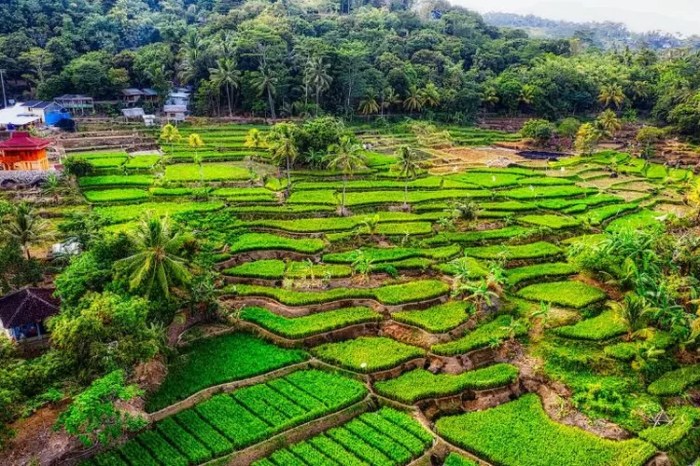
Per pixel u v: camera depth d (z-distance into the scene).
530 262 73.06
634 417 46.47
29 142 86.50
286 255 71.50
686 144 136.38
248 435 42.31
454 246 75.62
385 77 146.38
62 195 82.38
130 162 100.19
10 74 133.50
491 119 160.12
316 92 136.62
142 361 44.53
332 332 56.06
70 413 38.22
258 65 140.25
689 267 65.62
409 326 56.81
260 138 111.19
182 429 42.94
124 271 49.59
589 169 119.38
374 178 104.19
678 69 170.00
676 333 55.12
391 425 44.34
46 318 50.91
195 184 92.06
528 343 55.91
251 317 57.56
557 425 45.44
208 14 191.38
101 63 135.12
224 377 49.03
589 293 63.72
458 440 43.03
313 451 41.41
